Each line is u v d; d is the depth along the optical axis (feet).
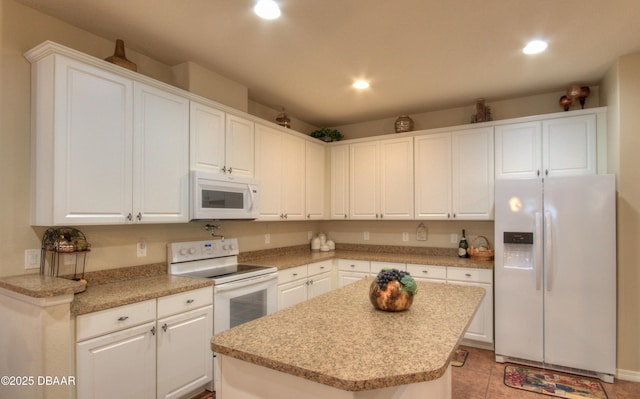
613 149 9.55
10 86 6.57
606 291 9.06
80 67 6.66
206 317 8.03
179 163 8.54
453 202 12.27
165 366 7.11
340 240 15.67
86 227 7.53
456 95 11.73
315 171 14.11
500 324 10.19
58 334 5.39
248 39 8.05
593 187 9.25
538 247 9.71
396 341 4.33
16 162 6.60
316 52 8.66
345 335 4.55
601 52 8.73
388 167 13.55
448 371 5.15
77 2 6.68
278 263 11.23
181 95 8.64
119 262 8.13
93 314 5.98
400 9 6.84
